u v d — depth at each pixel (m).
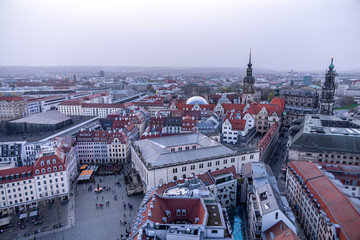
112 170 161.12
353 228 75.12
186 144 155.38
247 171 120.69
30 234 101.81
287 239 71.56
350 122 184.88
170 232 68.81
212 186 107.25
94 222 109.25
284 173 153.25
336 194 91.62
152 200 79.94
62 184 124.50
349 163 145.50
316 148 150.38
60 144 146.75
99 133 176.12
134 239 69.69
